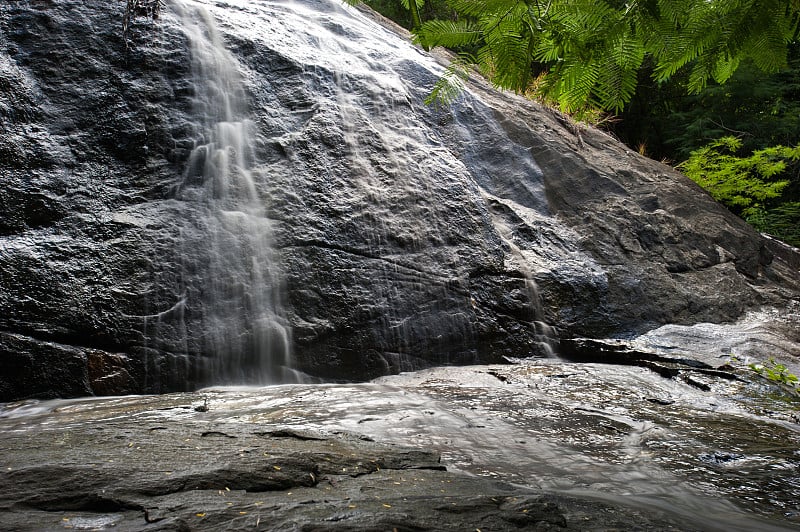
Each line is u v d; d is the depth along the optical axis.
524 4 1.85
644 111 20.31
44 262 6.02
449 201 8.73
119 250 6.37
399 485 3.00
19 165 6.60
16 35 7.52
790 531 3.15
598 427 5.01
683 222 11.66
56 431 3.93
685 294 10.24
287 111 8.55
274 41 9.32
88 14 8.01
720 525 3.12
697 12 1.88
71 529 2.14
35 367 5.57
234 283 6.73
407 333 7.43
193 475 2.82
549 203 10.77
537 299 8.70
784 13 1.88
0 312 5.64
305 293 7.01
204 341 6.36
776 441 4.90
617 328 9.27
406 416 4.88
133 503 2.44
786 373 7.68
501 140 11.17
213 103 8.02
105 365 5.84
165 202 7.06
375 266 7.56
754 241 12.37
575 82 2.00
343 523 2.28
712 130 18.50
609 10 1.86
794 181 19.00
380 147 8.77
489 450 4.18
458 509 2.58
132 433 3.86
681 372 7.13
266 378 6.63
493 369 7.21
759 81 17.34
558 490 3.50
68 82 7.45
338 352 6.98
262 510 2.40
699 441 4.77
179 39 8.25
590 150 12.48
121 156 7.25
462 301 7.95
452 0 1.89
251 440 3.73
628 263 10.23
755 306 10.71
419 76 10.99
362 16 12.74
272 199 7.48
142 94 7.67
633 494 3.55
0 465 2.95
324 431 4.29
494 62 1.93
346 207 7.79
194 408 4.95
